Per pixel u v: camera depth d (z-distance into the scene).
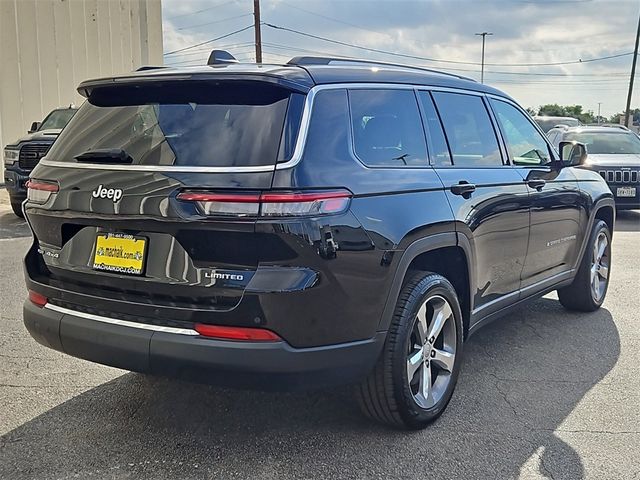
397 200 3.20
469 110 4.19
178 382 4.01
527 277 4.65
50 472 2.98
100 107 3.39
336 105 3.12
